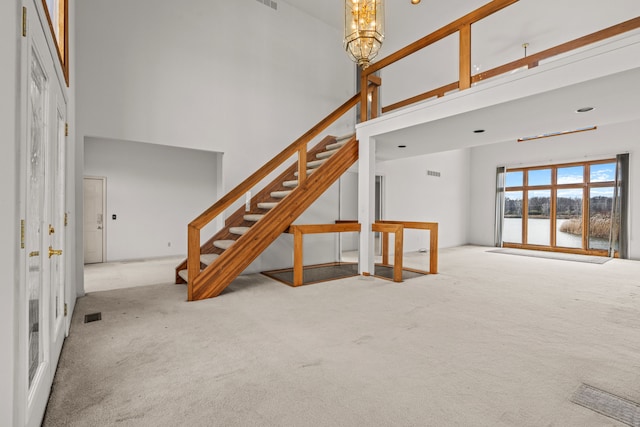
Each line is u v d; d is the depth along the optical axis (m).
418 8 6.04
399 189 8.74
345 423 1.69
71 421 1.70
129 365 2.31
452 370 2.25
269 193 5.73
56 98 2.24
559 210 9.06
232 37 5.39
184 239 7.88
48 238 1.95
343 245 9.19
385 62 5.04
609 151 8.04
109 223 6.93
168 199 7.66
